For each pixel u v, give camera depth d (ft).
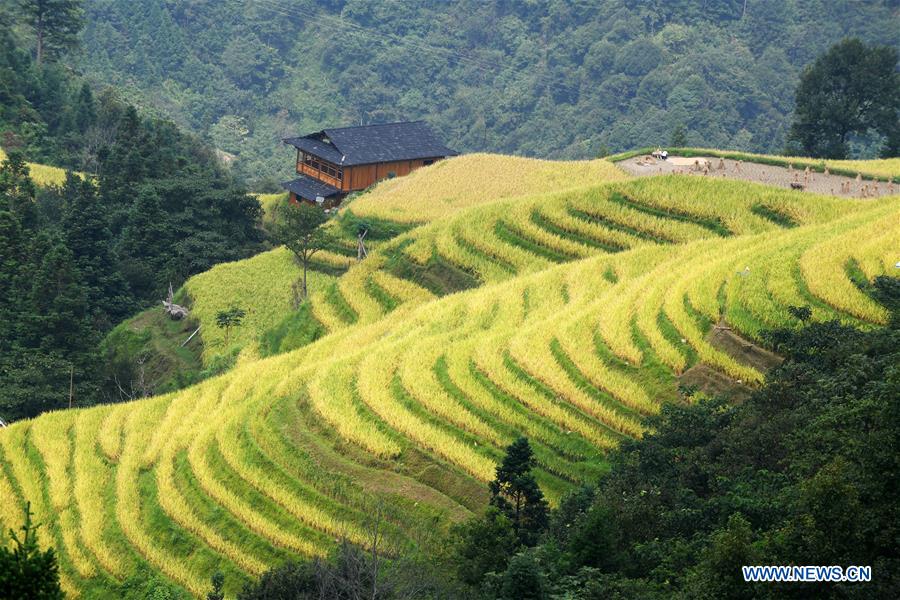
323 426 155.84
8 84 377.91
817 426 102.99
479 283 213.46
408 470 143.43
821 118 325.01
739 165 268.62
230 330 230.68
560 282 195.93
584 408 150.10
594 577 95.35
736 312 158.71
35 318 221.87
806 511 85.81
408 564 105.19
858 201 213.25
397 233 257.75
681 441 125.08
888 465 87.15
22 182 289.74
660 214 223.51
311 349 192.65
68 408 200.85
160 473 153.58
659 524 105.29
